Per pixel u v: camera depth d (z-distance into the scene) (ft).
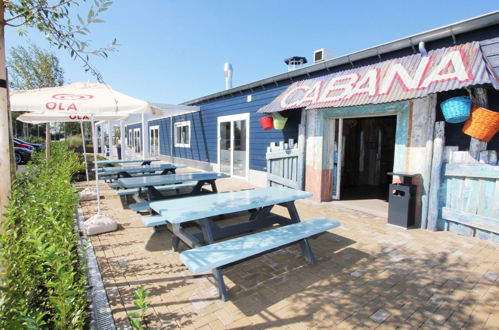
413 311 8.29
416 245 13.38
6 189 6.73
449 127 15.57
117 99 12.55
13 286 6.32
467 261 11.62
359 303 8.71
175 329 7.50
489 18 13.21
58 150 37.58
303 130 22.58
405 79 15.01
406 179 16.17
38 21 6.93
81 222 16.71
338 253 12.52
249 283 9.98
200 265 7.93
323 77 21.50
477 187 14.03
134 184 16.53
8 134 6.72
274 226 16.46
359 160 32.60
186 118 45.75
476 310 8.34
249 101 30.60
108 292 9.26
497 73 12.69
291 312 8.28
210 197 13.57
